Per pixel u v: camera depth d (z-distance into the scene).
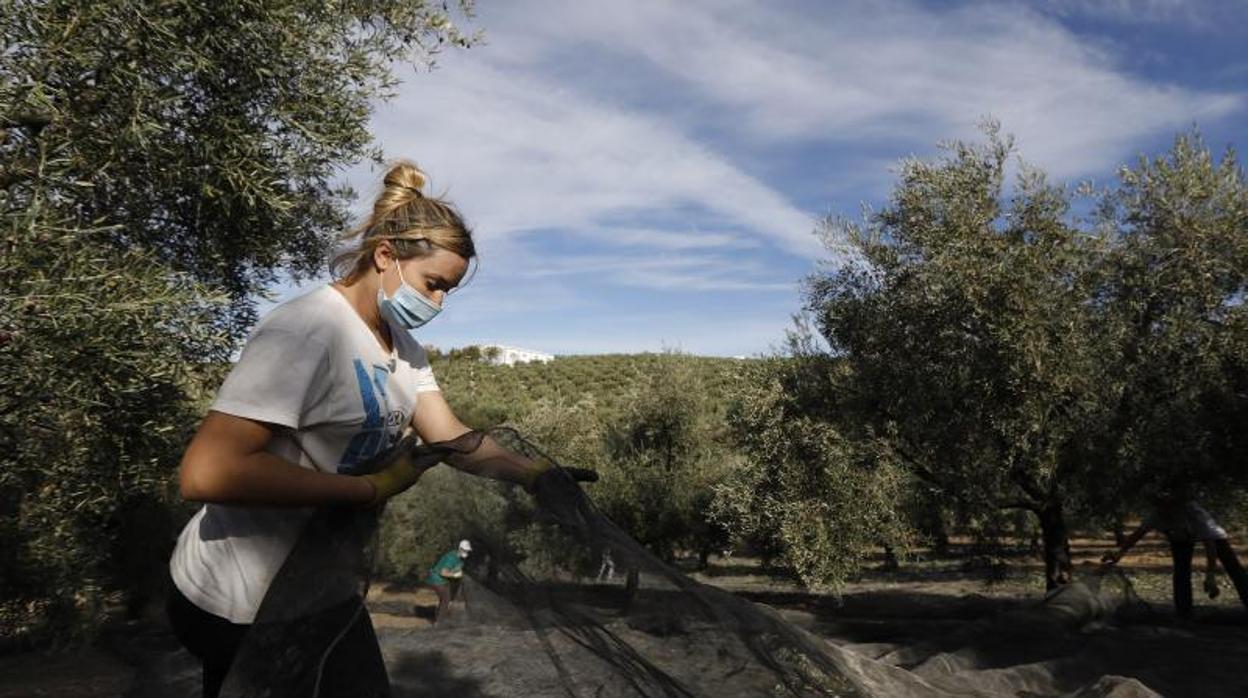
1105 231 9.09
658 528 15.47
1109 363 8.80
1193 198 8.82
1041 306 8.73
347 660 1.79
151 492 5.04
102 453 4.54
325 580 1.81
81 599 5.33
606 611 2.07
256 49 4.70
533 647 2.04
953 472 9.65
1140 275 8.88
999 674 5.68
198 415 5.12
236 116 4.79
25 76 3.85
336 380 1.84
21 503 4.56
